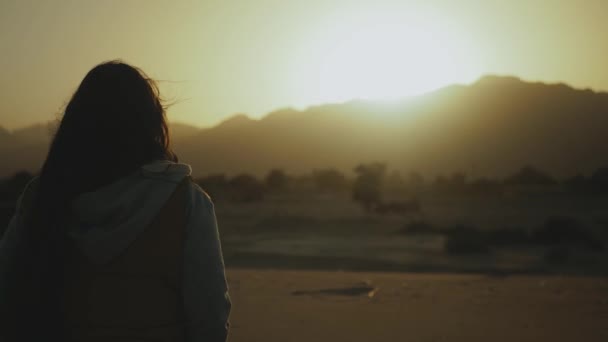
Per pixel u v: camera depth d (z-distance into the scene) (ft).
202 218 6.89
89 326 6.43
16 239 6.87
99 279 6.54
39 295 6.45
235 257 103.55
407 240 146.92
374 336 19.56
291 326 20.77
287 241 142.82
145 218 6.63
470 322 22.54
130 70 7.29
